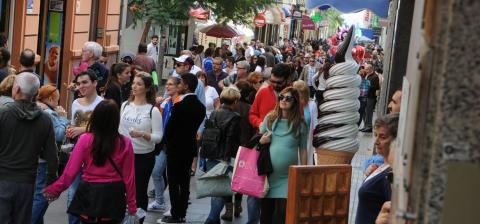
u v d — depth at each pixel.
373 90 26.81
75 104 9.70
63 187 7.70
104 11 25.70
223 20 33.59
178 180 11.05
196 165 14.78
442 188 2.26
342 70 9.59
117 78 11.59
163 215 11.49
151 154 10.12
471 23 2.21
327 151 9.68
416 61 2.67
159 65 29.56
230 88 11.04
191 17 33.31
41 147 8.12
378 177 5.92
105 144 7.61
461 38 2.22
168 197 13.17
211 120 11.00
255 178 9.04
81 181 7.75
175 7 27.94
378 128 5.85
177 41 35.62
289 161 9.02
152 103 10.14
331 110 9.59
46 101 9.59
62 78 22.34
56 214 11.26
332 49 44.44
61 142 9.50
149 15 27.78
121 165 7.73
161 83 31.66
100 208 7.64
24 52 11.47
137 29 34.38
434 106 2.29
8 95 9.12
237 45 37.56
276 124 9.09
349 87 9.62
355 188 14.43
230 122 10.84
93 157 7.64
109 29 26.52
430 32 2.40
